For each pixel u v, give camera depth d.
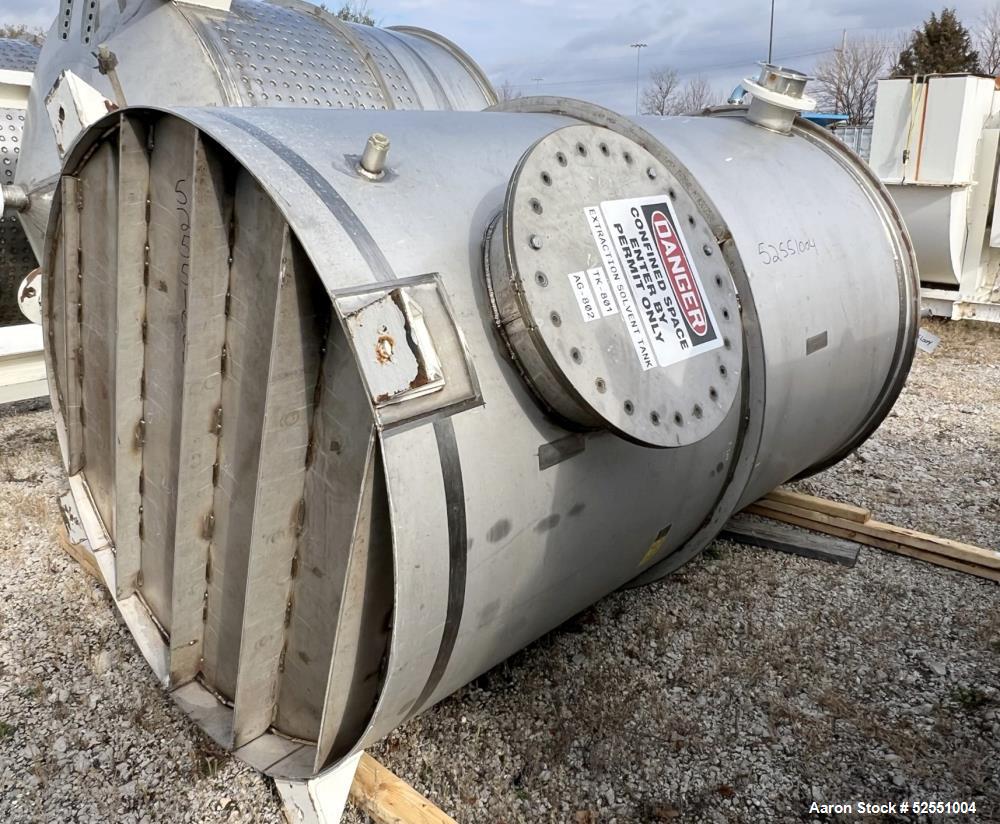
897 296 3.25
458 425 1.78
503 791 2.32
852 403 3.24
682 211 2.24
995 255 7.95
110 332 2.56
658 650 2.90
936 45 32.81
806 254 2.83
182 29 3.87
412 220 1.86
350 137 2.02
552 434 1.99
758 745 2.50
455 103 5.14
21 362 4.56
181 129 2.03
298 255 1.73
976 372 6.55
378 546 1.78
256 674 2.10
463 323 1.84
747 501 3.11
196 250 1.93
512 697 2.65
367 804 2.18
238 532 2.16
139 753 2.48
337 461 1.86
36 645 2.96
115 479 2.55
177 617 2.33
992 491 4.30
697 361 2.08
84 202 2.52
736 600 3.23
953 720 2.61
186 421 2.07
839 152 3.38
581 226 1.95
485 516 1.84
